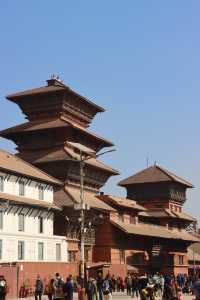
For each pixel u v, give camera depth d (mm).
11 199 65062
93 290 40812
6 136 94312
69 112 95312
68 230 79438
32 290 61969
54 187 82938
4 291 39500
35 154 90938
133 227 95250
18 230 67562
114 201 92188
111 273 80312
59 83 98688
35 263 64000
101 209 85625
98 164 93750
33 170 76750
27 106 95938
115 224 88062
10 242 65438
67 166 85625
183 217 124000
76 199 81375
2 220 64500
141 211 105875
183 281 75125
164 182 122625
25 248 68375
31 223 70625
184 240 115375
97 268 75562
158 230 108500
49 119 93562
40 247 71750
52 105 93812
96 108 102250
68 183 85938
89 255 86000
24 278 60844
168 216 118125
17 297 58688
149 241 102562
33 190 73312
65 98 93375
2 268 56625
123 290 77750
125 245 92812
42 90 94000
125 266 86000
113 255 87875
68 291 39375
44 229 73688
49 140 91250
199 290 29219
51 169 86875
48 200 76750
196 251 144375
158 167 126938
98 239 88438
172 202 124062
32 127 91875
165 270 108250
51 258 73938
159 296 56969
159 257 106375
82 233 51875
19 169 71000
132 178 126500
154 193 123750
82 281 49469
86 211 80125
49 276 66938
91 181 92312
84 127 100188
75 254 80625
